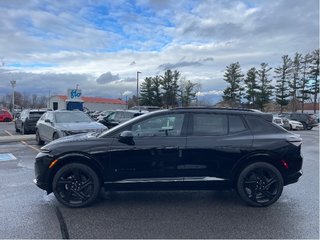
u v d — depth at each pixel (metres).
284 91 67.25
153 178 5.66
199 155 5.64
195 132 5.75
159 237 4.36
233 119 5.89
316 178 7.81
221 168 5.67
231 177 5.69
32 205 5.70
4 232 4.52
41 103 107.44
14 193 6.42
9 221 4.93
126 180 5.66
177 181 5.65
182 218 5.09
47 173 5.65
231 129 5.82
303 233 4.50
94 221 4.95
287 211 5.42
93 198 5.62
